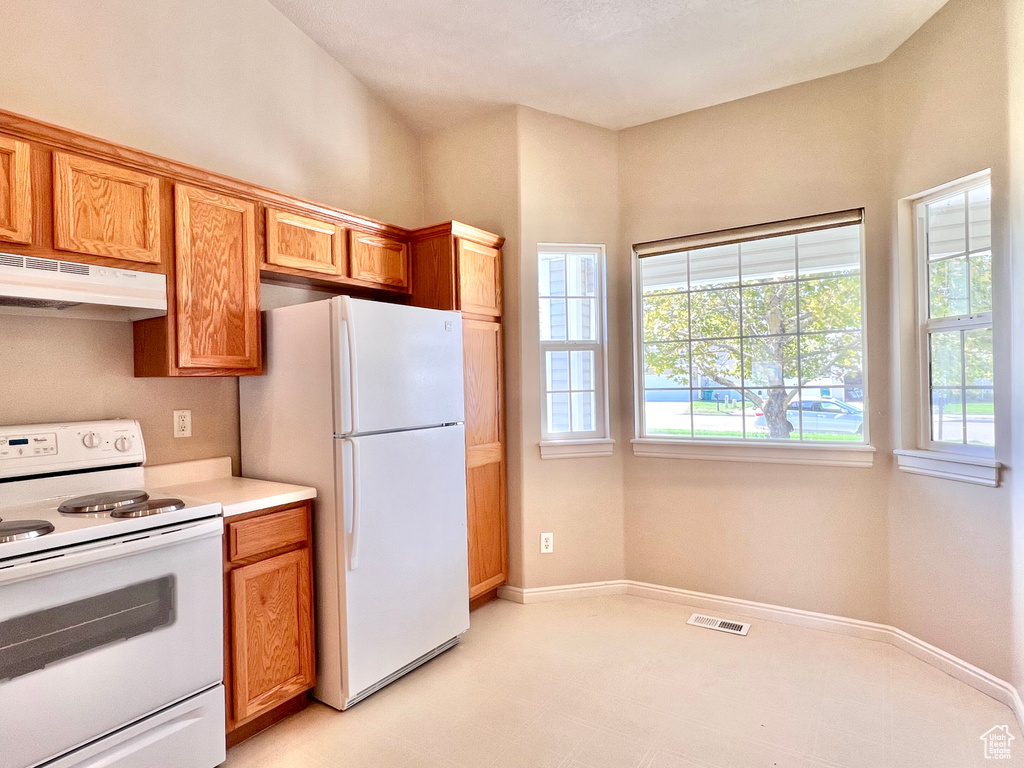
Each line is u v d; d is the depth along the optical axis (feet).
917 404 8.34
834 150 8.99
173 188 6.61
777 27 7.97
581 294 10.97
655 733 6.48
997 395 6.93
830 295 9.19
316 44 9.49
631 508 10.82
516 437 10.45
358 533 6.95
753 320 9.84
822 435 9.28
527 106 10.43
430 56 9.33
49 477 6.21
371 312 7.27
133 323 7.11
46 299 5.49
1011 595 6.75
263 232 7.63
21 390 6.25
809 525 9.23
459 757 6.10
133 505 5.74
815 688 7.38
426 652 8.02
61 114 6.50
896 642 8.50
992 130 6.92
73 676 4.91
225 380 8.09
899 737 6.31
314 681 7.07
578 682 7.61
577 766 5.94
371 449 7.20
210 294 6.94
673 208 10.41
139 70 7.22
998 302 6.91
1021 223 6.41
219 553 5.99
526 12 8.06
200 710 5.81
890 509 8.60
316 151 9.47
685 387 10.49
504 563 10.50
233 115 8.27
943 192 7.84
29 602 4.66
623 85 9.57
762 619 9.59
